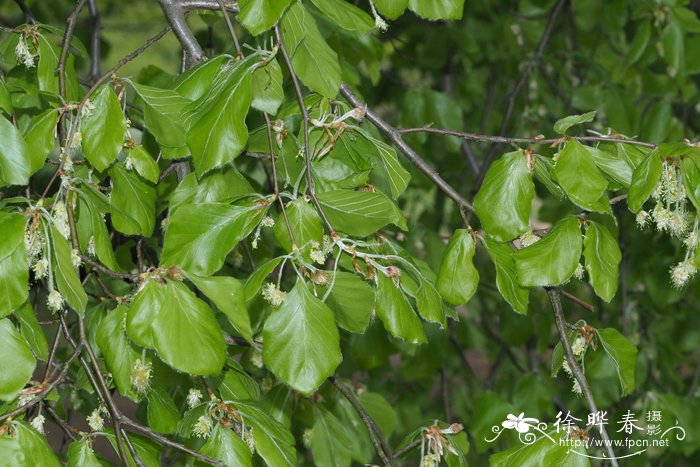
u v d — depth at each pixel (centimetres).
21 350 138
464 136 149
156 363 155
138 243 170
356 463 218
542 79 264
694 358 294
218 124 142
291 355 138
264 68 145
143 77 184
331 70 146
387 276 143
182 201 154
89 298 181
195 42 156
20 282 138
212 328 138
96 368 141
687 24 205
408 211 304
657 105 242
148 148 175
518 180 145
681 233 146
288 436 147
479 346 275
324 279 141
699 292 242
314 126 149
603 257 144
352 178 152
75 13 153
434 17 147
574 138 145
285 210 143
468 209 150
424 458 149
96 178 154
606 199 144
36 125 146
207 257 142
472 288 147
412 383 266
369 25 146
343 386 159
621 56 284
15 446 137
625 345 150
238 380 154
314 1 145
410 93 236
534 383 245
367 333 202
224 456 142
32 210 139
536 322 249
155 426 151
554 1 283
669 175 143
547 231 148
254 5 141
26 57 154
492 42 300
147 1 371
